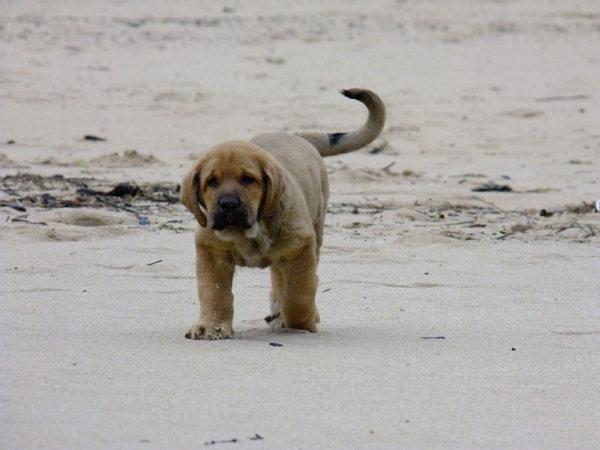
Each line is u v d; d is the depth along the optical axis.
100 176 18.67
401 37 36.19
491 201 17.00
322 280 11.23
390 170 20.31
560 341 8.58
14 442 5.79
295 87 29.45
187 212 15.13
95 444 5.78
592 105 27.52
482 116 26.42
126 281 10.70
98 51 32.81
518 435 6.14
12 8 38.47
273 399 6.65
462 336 8.72
